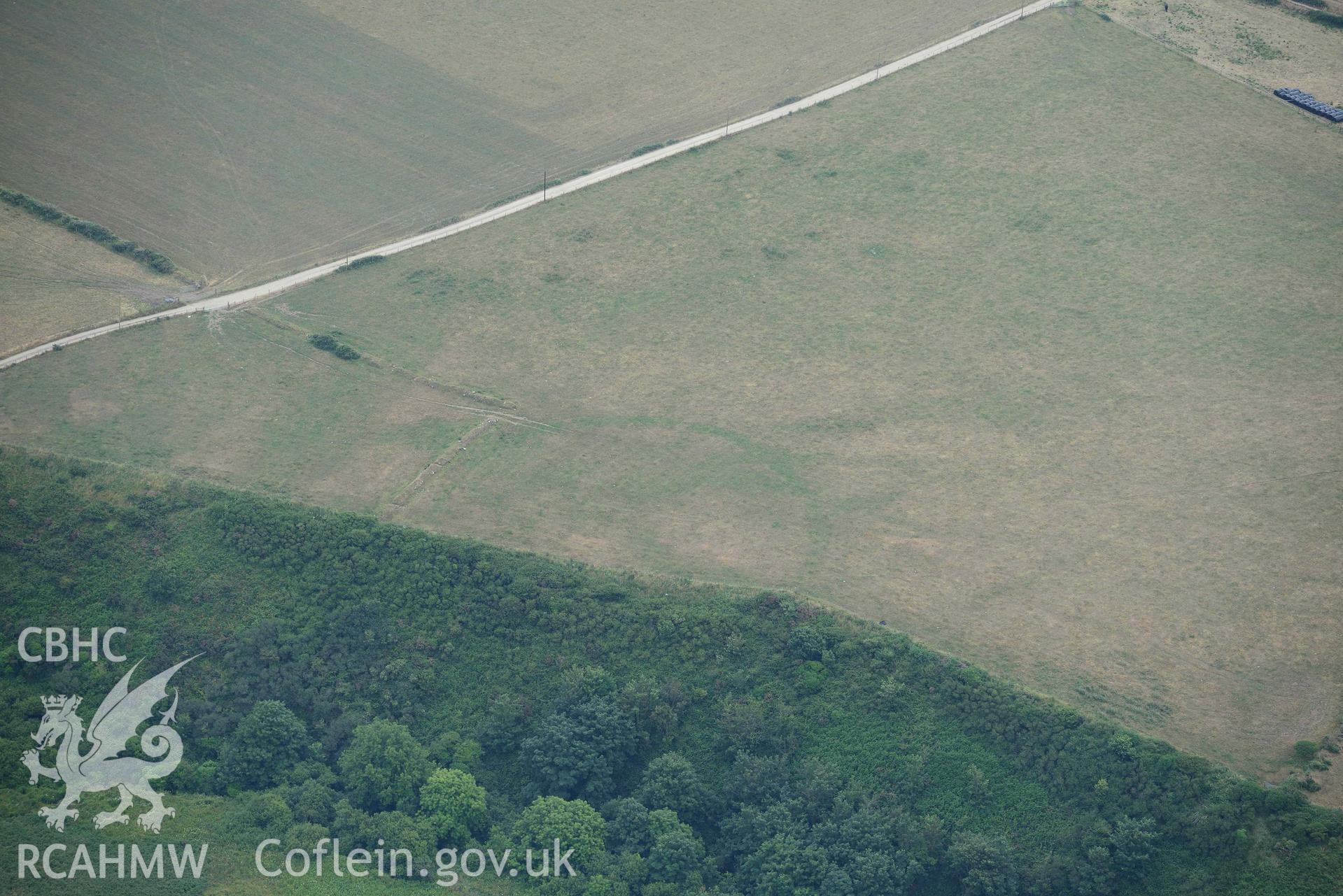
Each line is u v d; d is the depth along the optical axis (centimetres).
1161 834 19038
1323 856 18238
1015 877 19088
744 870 19625
